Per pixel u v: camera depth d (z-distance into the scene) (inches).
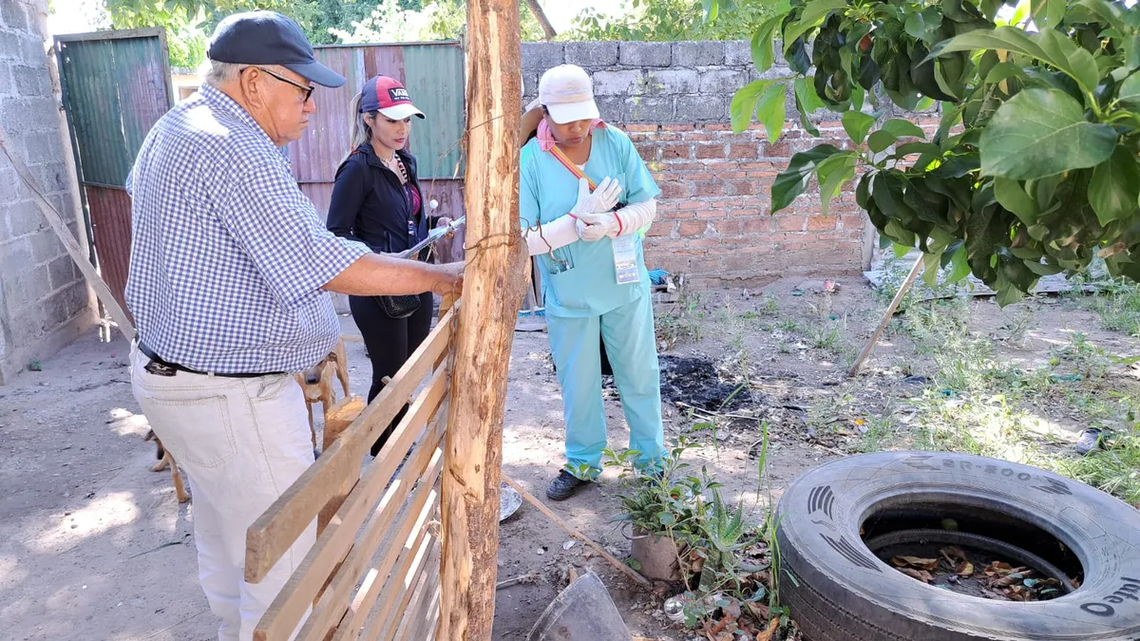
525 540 146.2
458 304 87.2
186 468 92.3
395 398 66.8
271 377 90.0
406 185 159.8
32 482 173.5
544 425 201.2
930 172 69.9
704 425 155.0
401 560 79.9
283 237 80.4
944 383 216.8
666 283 311.9
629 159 142.9
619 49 302.0
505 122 71.9
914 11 69.8
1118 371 223.1
